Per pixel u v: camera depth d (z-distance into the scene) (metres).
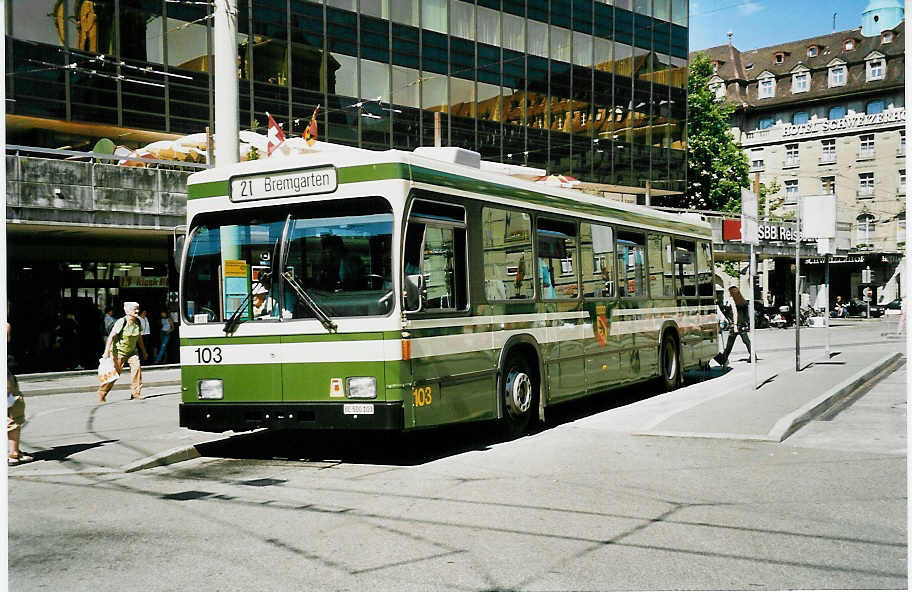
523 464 8.85
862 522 6.33
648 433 10.48
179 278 9.38
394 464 9.05
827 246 19.92
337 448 10.27
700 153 52.03
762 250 48.84
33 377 21.48
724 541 5.83
